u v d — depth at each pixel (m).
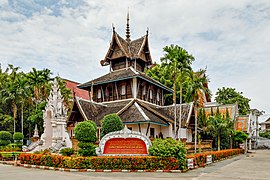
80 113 31.14
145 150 19.39
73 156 20.08
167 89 39.91
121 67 38.09
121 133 19.97
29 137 48.88
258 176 16.83
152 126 30.91
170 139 19.47
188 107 34.06
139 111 29.52
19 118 49.94
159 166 18.33
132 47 39.12
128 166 18.45
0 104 47.75
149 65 40.50
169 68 29.36
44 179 14.82
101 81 35.56
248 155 41.22
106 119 24.41
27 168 20.50
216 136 38.03
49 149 25.73
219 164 25.38
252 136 67.94
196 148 31.86
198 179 15.05
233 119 45.69
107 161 18.64
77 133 19.86
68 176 16.00
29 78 49.09
